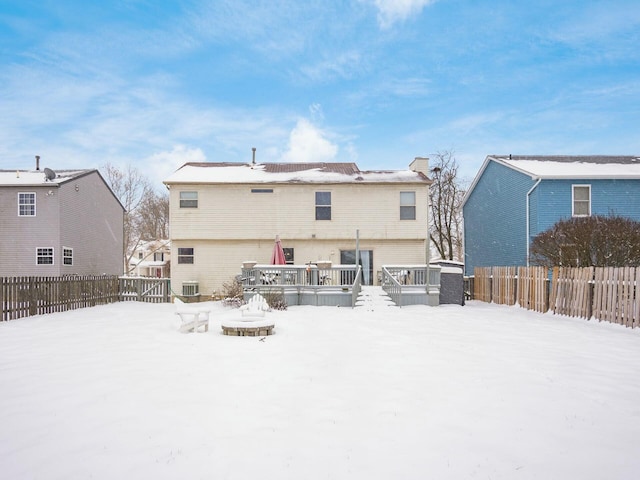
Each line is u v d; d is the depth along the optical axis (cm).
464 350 850
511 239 2480
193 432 441
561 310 1433
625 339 975
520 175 2372
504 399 548
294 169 2516
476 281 2177
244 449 404
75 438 425
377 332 1071
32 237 2478
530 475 359
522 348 871
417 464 377
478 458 389
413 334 1044
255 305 1230
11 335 1012
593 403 535
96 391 571
